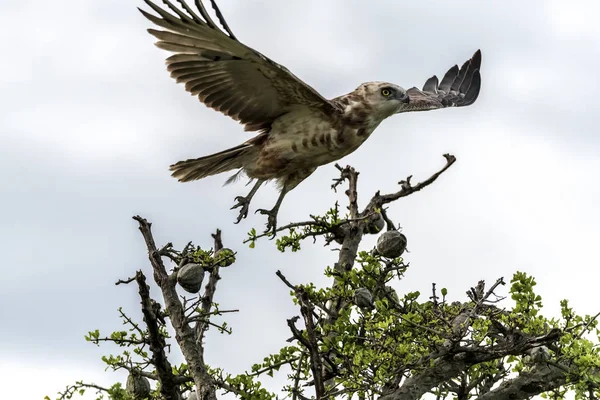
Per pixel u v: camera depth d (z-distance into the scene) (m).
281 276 10.78
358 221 13.84
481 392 12.88
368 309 12.51
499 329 11.10
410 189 13.59
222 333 12.88
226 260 12.45
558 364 11.29
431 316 11.63
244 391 11.45
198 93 13.39
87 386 12.08
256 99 13.72
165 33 12.56
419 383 11.52
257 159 14.42
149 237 11.66
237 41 12.14
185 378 11.08
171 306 11.28
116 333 11.80
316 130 13.98
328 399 10.59
